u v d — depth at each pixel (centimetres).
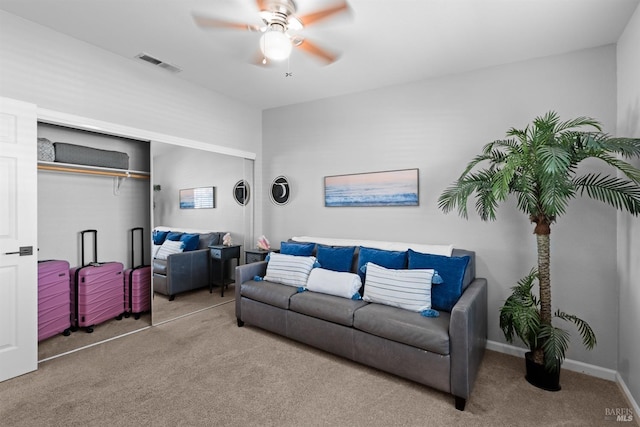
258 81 328
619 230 223
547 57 252
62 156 268
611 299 229
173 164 328
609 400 199
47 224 275
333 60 271
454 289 234
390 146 324
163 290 321
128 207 332
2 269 209
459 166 288
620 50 221
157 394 198
